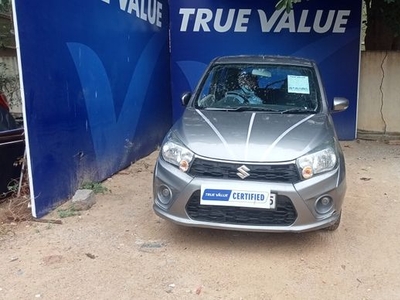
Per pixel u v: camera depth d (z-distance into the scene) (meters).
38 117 4.76
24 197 5.35
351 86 8.88
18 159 5.56
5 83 8.74
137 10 7.28
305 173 3.87
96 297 3.42
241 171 3.86
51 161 5.03
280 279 3.70
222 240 4.39
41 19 4.75
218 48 9.00
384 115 9.08
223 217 3.96
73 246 4.25
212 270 3.82
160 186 4.16
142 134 7.73
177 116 9.33
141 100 7.61
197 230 4.61
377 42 9.52
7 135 5.36
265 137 4.09
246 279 3.69
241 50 8.96
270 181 3.86
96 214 5.05
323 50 8.81
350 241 4.41
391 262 4.01
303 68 5.34
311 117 4.63
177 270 3.81
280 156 3.88
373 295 3.49
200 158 3.96
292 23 8.76
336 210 4.04
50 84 4.96
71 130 5.42
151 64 8.01
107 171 6.43
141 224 4.77
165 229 4.64
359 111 9.17
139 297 3.42
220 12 8.85
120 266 3.88
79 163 5.64
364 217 5.04
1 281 3.65
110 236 4.47
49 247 4.23
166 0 8.73
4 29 8.38
